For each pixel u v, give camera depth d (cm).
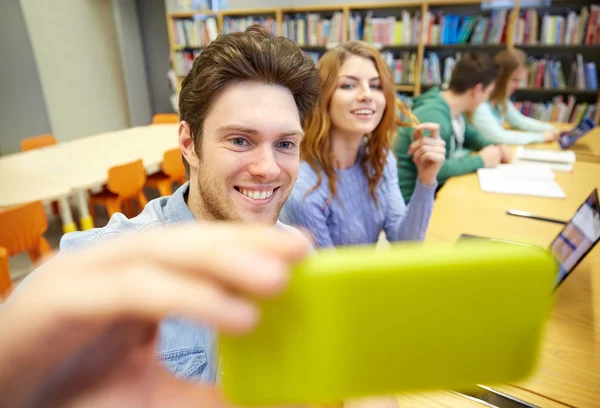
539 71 452
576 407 82
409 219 162
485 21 446
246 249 22
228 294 22
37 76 515
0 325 21
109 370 25
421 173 160
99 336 24
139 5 625
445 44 465
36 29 509
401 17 496
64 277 22
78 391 24
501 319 27
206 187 86
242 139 81
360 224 168
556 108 450
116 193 323
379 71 151
